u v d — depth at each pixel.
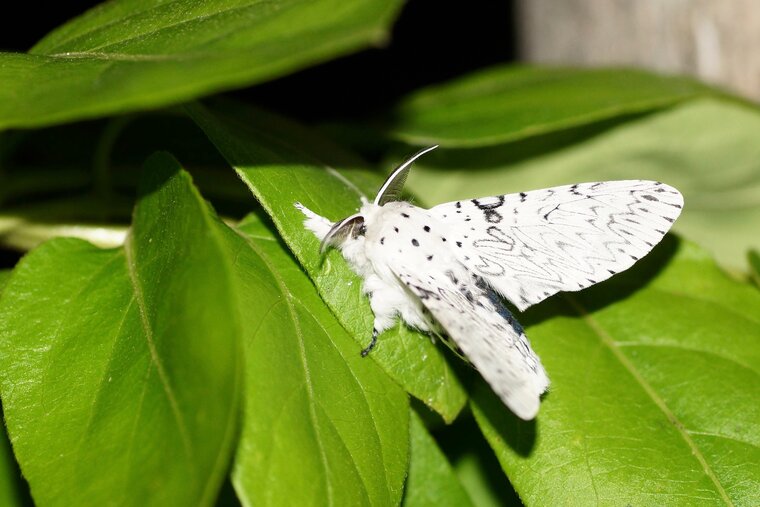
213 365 0.24
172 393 0.25
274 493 0.25
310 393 0.26
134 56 0.25
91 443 0.25
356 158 0.29
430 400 0.26
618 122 0.31
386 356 0.26
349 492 0.25
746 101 0.30
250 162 0.26
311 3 0.24
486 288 0.27
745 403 0.27
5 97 0.24
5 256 0.30
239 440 0.25
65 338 0.26
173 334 0.25
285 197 0.26
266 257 0.27
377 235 0.26
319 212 0.27
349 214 0.27
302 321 0.26
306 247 0.26
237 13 0.25
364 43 0.23
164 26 0.26
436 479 0.27
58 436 0.25
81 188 0.30
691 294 0.28
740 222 0.32
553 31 0.34
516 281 0.27
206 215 0.25
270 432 0.25
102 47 0.26
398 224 0.27
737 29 0.32
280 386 0.25
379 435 0.26
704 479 0.26
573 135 0.31
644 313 0.28
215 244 0.25
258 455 0.25
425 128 0.30
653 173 0.31
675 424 0.27
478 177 0.31
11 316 0.26
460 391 0.27
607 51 0.34
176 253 0.25
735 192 0.31
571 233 0.27
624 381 0.27
